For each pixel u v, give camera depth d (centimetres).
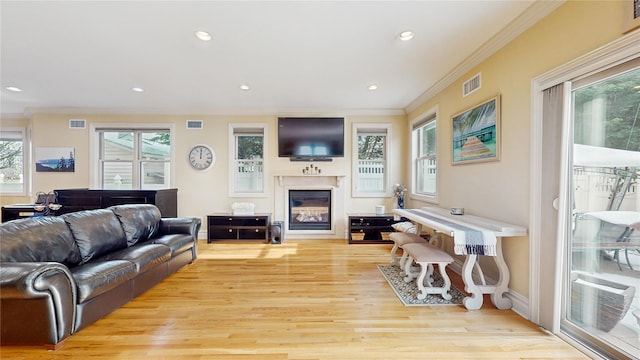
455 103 338
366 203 528
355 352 182
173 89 401
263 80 364
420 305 247
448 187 355
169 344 189
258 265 363
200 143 522
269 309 240
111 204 444
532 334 200
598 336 179
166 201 468
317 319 223
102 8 209
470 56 289
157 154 529
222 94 426
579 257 191
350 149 527
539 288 211
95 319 209
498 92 258
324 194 538
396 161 525
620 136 165
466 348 185
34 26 234
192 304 249
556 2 192
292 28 238
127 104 484
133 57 295
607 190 173
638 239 158
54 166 513
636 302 159
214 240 500
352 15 219
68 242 244
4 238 204
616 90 167
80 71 333
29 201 540
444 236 364
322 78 356
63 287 182
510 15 218
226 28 238
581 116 188
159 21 227
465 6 208
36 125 512
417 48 274
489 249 224
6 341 178
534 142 212
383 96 437
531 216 215
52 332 178
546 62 203
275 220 525
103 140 528
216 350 183
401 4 205
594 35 169
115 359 174
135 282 257
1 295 166
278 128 519
